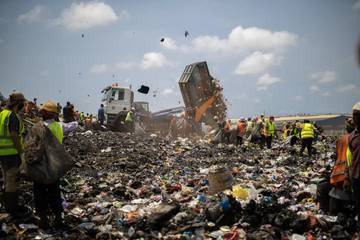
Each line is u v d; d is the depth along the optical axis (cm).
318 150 1906
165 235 575
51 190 575
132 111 2423
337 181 592
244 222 597
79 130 2083
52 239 527
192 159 1466
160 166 1275
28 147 545
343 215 591
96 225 612
